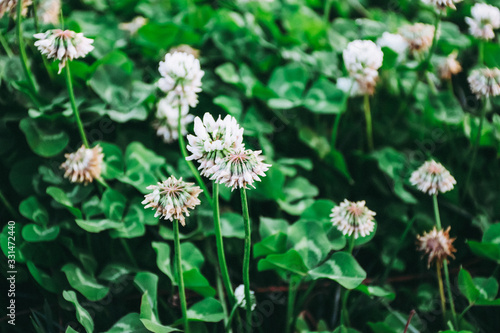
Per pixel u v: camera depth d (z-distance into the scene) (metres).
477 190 0.42
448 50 0.46
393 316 0.36
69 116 0.38
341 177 0.41
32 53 0.40
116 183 0.38
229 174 0.29
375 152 0.42
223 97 0.40
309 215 0.37
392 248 0.39
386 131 0.44
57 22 0.41
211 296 0.35
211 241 0.38
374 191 0.42
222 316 0.33
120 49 0.42
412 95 0.44
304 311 0.37
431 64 0.43
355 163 0.42
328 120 0.43
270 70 0.45
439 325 0.37
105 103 0.39
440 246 0.35
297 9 0.48
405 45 0.43
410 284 0.39
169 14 0.47
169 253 0.35
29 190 0.37
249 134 0.39
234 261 0.38
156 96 0.40
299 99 0.42
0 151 0.38
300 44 0.45
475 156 0.41
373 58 0.37
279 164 0.40
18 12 0.35
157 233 0.37
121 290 0.36
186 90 0.34
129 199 0.37
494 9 0.41
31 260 0.35
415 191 0.41
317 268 0.34
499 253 0.36
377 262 0.39
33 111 0.37
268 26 0.46
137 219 0.36
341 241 0.35
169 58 0.33
